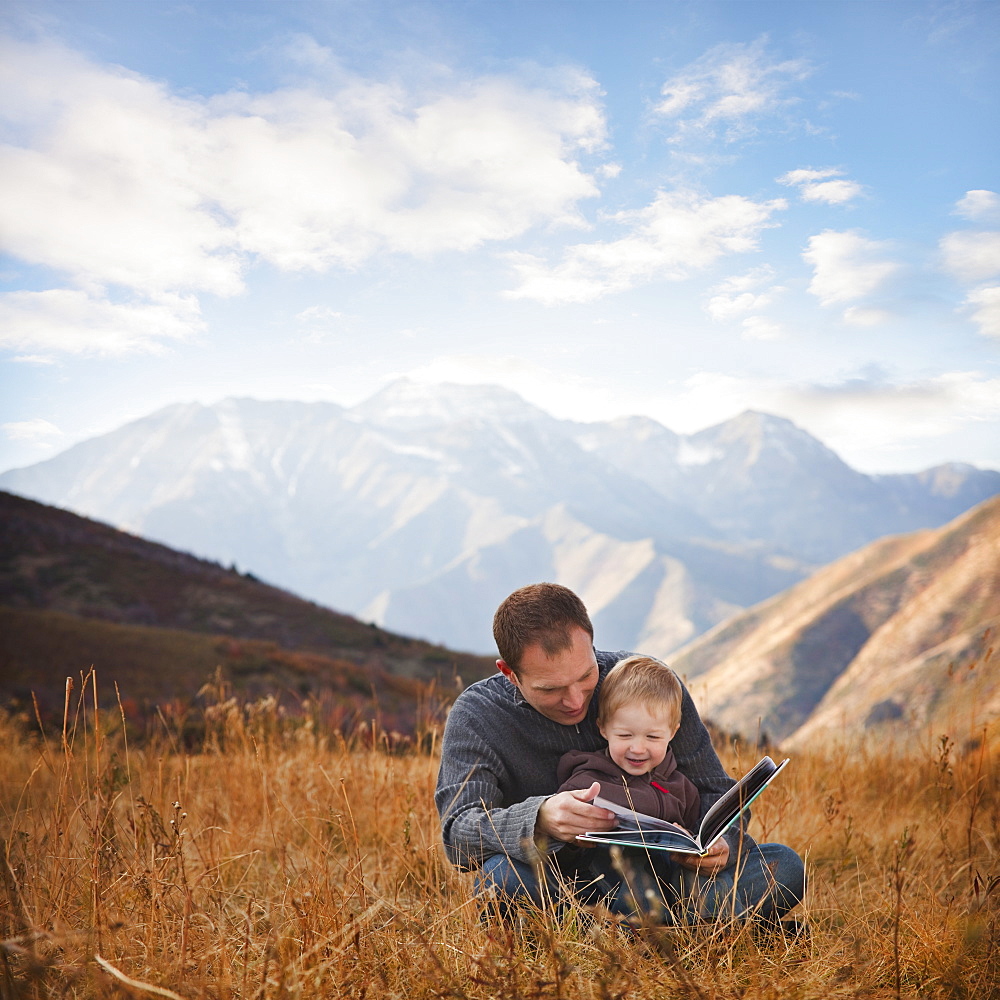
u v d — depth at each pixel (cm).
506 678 282
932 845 354
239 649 2616
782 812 371
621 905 233
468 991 182
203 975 191
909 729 519
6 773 397
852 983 195
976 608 10725
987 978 204
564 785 255
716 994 182
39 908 211
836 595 13975
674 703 257
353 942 198
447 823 253
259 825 368
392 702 2006
